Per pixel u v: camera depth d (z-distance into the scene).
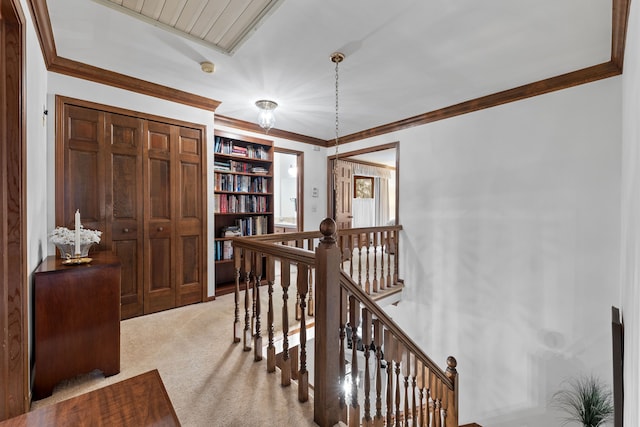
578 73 2.59
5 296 1.43
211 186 3.45
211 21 1.92
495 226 3.21
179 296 3.18
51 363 1.73
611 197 2.49
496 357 3.20
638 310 1.20
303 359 1.69
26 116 1.54
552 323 2.81
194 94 3.12
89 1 1.72
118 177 2.77
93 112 2.63
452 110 3.50
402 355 1.79
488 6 1.77
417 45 2.19
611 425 2.43
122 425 0.85
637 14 1.32
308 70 2.57
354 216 7.53
